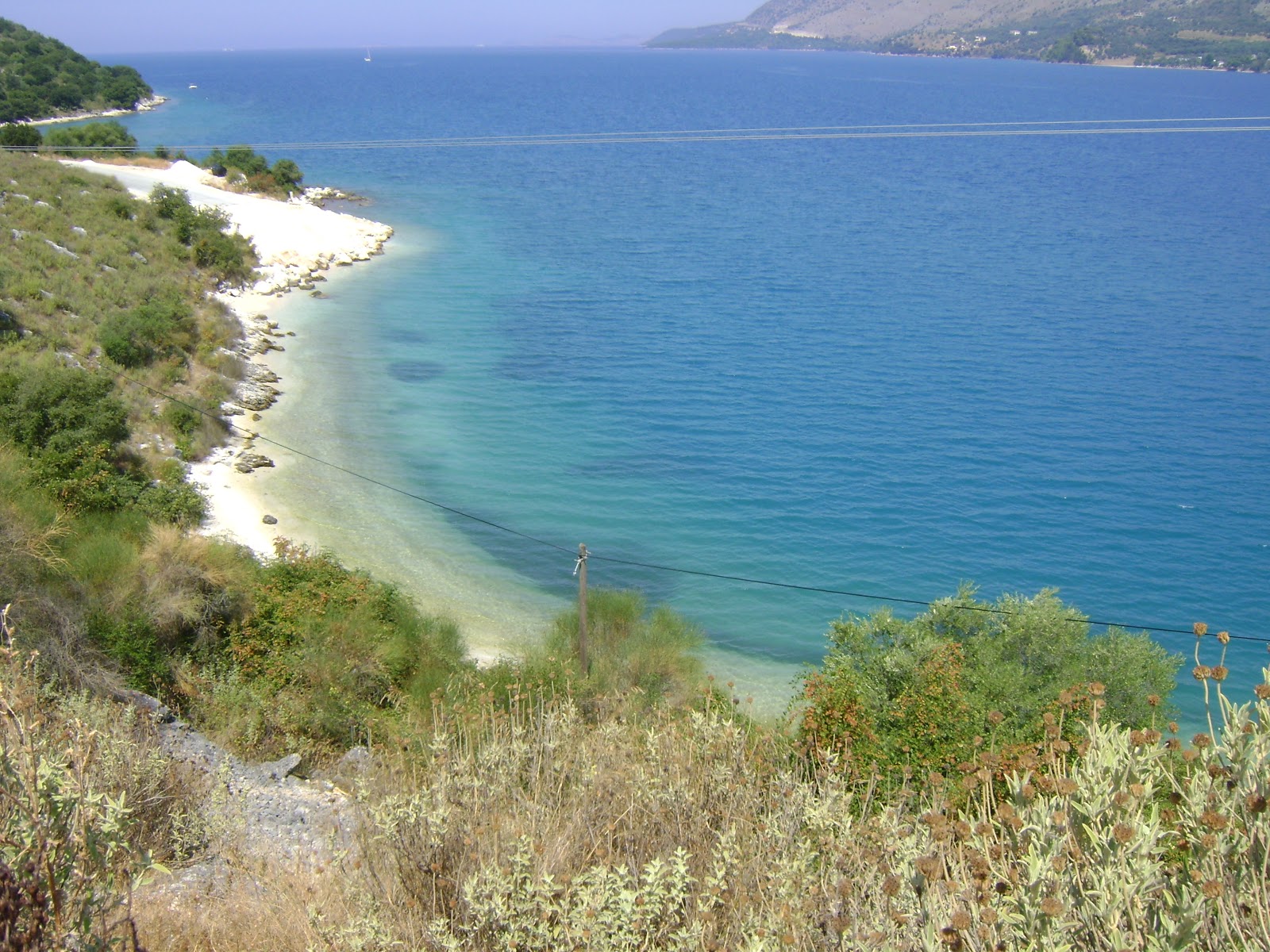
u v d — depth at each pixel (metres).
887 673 17.47
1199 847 4.37
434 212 95.94
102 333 41.47
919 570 34.78
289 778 13.91
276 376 48.19
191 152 123.12
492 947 5.36
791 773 7.43
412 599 25.69
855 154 166.62
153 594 19.84
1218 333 64.19
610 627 23.78
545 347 57.62
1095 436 47.09
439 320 61.44
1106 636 19.44
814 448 44.75
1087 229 99.38
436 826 6.07
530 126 187.88
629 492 39.59
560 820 6.57
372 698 20.20
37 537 20.17
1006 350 60.06
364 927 5.44
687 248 87.06
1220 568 35.44
